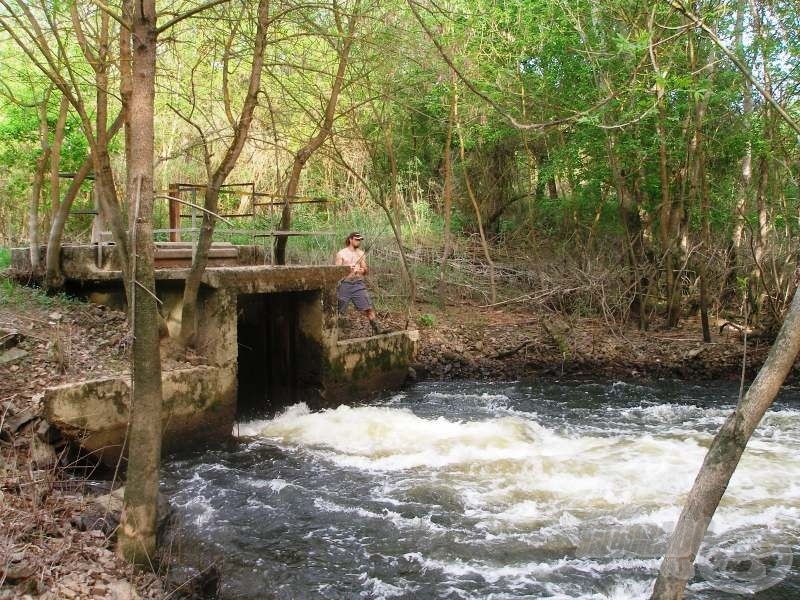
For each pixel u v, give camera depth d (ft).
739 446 10.92
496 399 36.45
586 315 47.47
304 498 22.08
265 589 16.62
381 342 36.99
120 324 28.89
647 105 37.99
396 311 46.19
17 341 25.46
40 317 27.81
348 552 18.48
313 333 33.53
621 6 36.27
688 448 26.99
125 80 21.01
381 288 48.37
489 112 46.96
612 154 43.52
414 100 44.88
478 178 61.52
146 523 16.03
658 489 22.66
